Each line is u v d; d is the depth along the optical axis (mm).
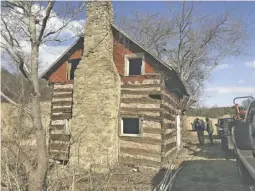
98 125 12719
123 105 13773
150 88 13352
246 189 4883
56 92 15617
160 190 6398
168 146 13906
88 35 13852
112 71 13125
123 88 13930
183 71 30188
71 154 12602
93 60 13469
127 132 13695
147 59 13672
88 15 13992
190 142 23188
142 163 12883
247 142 3768
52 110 15406
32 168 5980
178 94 19016
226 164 12344
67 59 15641
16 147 6078
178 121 18891
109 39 13844
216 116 35531
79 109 13219
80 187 6645
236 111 12023
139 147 13125
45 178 6043
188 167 11961
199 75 30703
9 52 5785
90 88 13203
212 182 9320
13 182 6109
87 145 12547
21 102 6469
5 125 6203
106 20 13766
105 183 7129
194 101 28125
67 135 13922
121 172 11258
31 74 6062
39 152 6004
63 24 6598
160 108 13008
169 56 31750
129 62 14289
